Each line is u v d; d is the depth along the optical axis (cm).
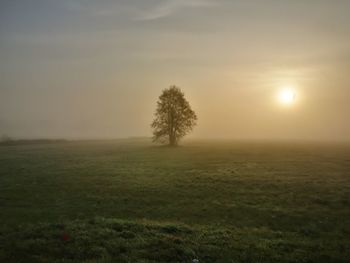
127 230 1686
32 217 2009
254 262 1312
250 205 2336
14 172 4034
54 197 2602
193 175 3738
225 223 1908
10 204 2369
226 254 1383
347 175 3772
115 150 8544
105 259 1303
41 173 3931
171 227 1734
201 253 1392
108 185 3106
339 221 1959
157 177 3594
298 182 3266
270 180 3381
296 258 1365
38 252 1383
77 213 2119
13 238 1546
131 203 2406
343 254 1423
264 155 6731
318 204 2383
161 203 2414
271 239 1619
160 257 1338
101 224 1777
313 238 1658
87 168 4422
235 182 3262
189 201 2462
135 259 1311
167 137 10269
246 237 1630
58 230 1655
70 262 1274
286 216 2064
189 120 9794
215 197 2600
